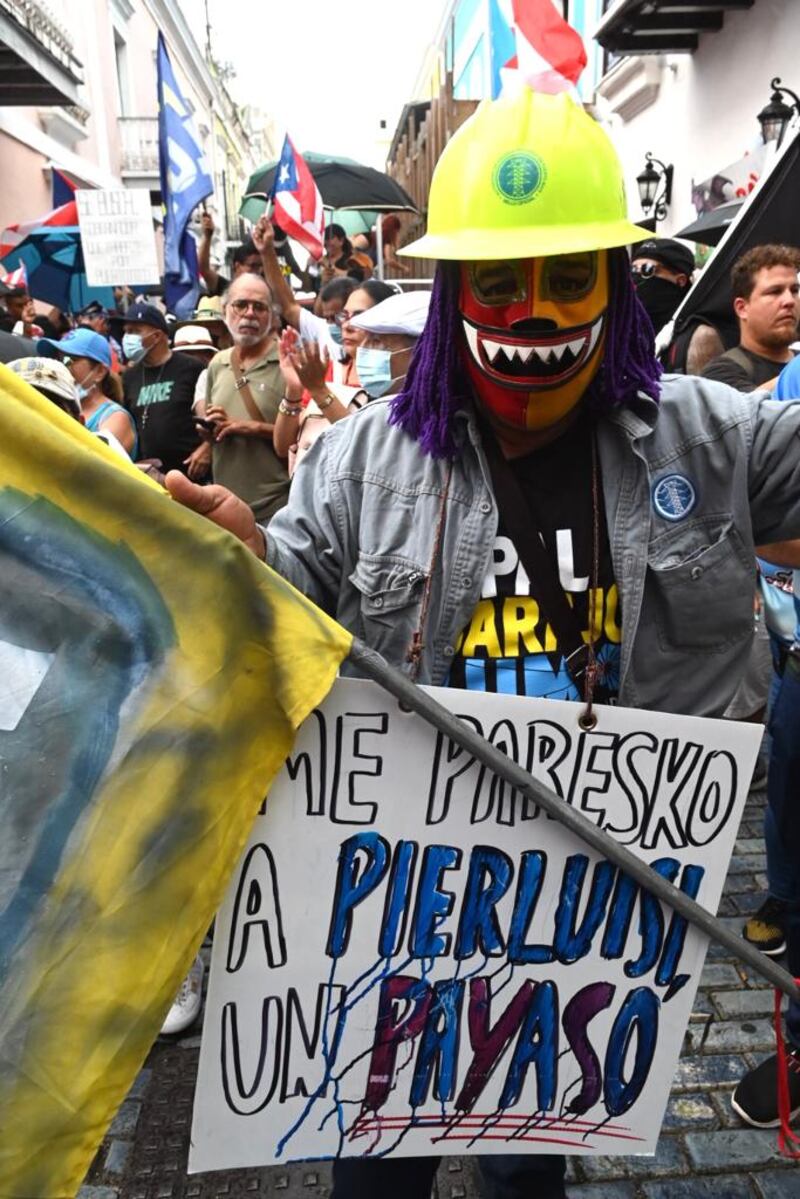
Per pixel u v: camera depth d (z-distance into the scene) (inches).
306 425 132.3
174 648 42.8
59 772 41.0
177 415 191.0
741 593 52.6
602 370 50.6
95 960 40.1
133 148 848.3
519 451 53.1
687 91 303.0
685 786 51.1
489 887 50.9
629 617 51.3
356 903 49.9
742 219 118.6
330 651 44.4
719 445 51.8
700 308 138.4
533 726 49.1
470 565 51.7
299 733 47.2
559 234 46.8
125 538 42.6
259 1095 51.5
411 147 476.1
